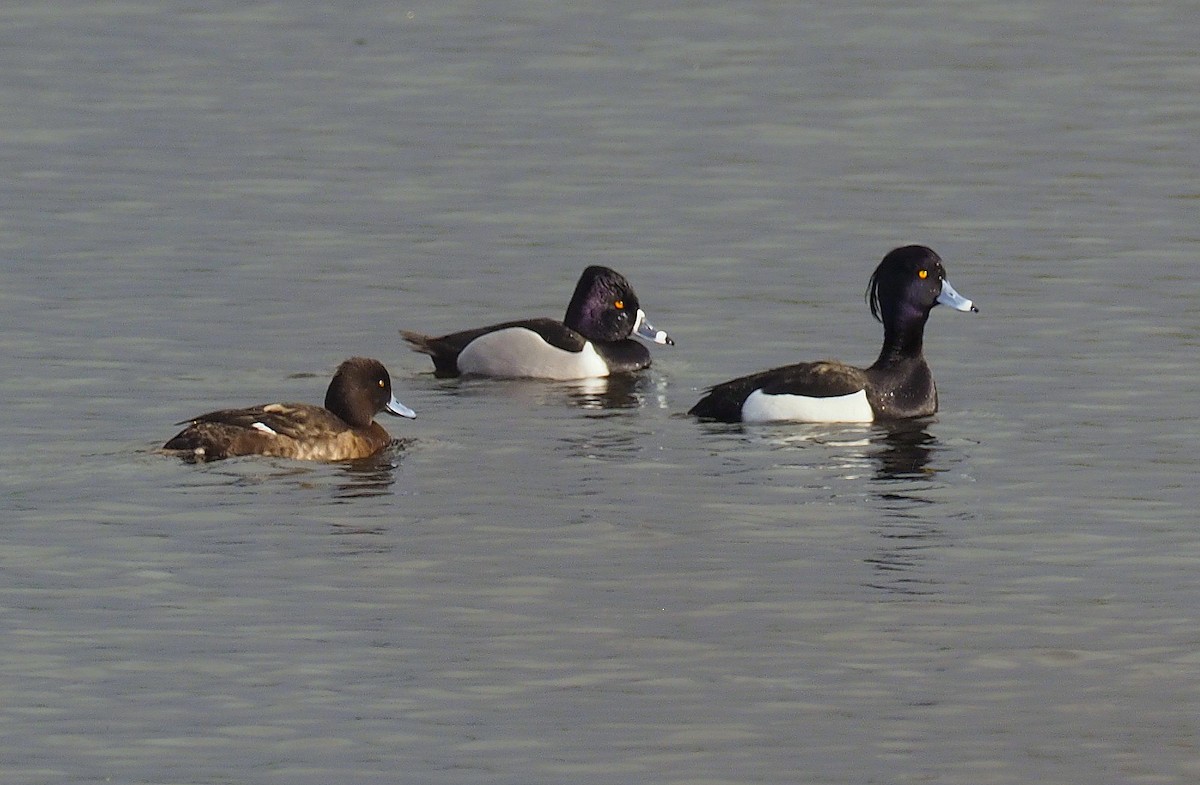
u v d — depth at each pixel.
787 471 16.34
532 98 35.41
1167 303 22.70
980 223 26.95
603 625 12.59
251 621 12.57
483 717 11.12
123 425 17.50
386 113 34.34
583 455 16.86
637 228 26.97
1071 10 42.84
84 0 44.00
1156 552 14.15
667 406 19.08
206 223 27.12
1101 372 19.86
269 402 18.66
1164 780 10.38
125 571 13.48
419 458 16.67
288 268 24.86
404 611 12.81
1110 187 28.95
